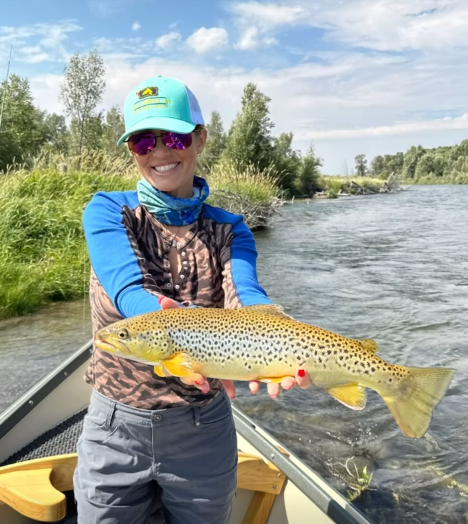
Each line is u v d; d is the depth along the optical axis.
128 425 1.91
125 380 1.92
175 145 2.00
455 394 5.83
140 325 1.81
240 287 2.02
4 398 5.90
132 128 2.01
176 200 2.03
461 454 4.66
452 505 4.00
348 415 5.36
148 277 1.94
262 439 3.02
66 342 7.89
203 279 2.09
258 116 41.78
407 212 31.55
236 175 23.77
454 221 25.56
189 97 2.11
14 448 3.29
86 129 48.38
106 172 16.77
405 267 13.52
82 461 2.02
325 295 10.43
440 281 11.77
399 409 1.83
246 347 1.86
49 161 16.14
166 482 1.97
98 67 47.19
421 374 1.82
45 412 3.52
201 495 2.00
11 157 37.88
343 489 4.18
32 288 9.94
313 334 1.86
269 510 2.83
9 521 2.47
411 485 4.24
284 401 5.66
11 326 8.72
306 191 52.06
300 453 4.68
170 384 1.91
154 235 2.08
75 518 2.54
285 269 13.27
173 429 1.93
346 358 1.84
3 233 11.59
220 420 2.06
